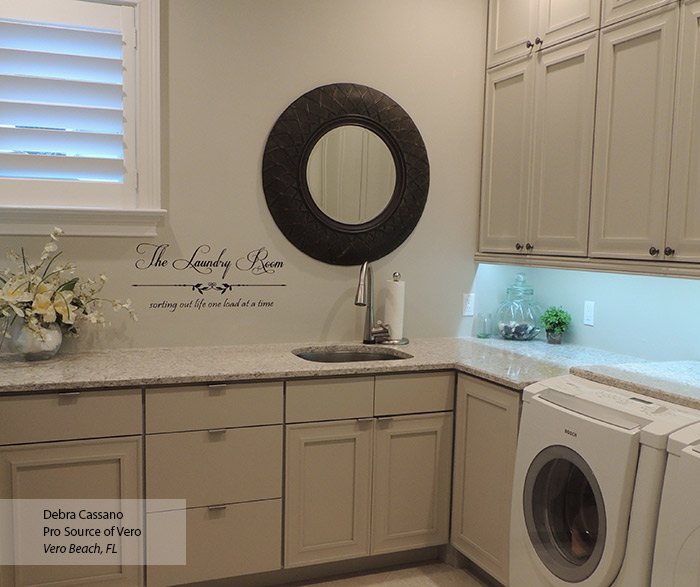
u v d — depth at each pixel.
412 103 3.20
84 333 2.76
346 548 2.66
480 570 2.78
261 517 2.52
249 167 2.94
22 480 2.22
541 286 3.37
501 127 3.16
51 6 2.59
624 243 2.45
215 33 2.84
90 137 2.64
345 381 2.59
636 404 1.99
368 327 3.12
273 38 2.93
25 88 2.56
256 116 2.93
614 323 2.94
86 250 2.73
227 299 2.95
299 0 2.97
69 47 2.62
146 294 2.83
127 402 2.31
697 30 2.17
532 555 2.21
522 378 2.41
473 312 3.41
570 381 2.30
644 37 2.36
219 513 2.46
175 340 2.89
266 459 2.51
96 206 2.69
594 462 1.96
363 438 2.64
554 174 2.80
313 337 3.11
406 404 2.70
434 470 2.77
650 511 1.83
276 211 2.98
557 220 2.79
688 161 2.20
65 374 2.32
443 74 3.25
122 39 2.66
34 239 2.66
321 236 3.06
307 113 2.99
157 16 2.71
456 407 2.76
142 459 2.35
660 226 2.30
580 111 2.66
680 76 2.23
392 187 3.18
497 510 2.51
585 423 2.00
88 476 2.29
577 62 2.67
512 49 3.07
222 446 2.44
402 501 2.73
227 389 2.43
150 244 2.82
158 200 2.77
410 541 2.77
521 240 3.01
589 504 2.12
